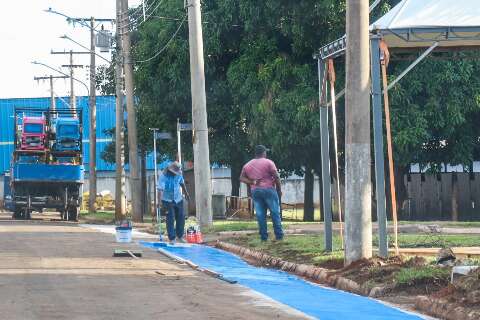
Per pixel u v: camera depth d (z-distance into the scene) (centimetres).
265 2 6297
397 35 2952
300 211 10619
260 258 3241
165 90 7275
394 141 5728
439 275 2256
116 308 1978
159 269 2856
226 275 2716
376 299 2192
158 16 7250
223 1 6694
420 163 6619
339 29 6066
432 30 2894
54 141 7931
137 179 7694
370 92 2881
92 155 10250
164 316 1870
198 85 5209
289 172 7775
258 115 6353
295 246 3297
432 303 1980
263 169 3672
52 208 7931
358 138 2647
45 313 1895
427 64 5756
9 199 9638
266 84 6241
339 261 2761
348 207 2647
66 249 3619
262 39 6494
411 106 5788
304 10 5997
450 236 3800
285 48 6612
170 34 7088
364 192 2648
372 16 5866
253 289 2369
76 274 2655
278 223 3681
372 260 2544
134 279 2547
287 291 2339
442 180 6731
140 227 6544
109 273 2695
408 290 2230
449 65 5756
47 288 2312
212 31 6750
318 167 6750
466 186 6706
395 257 2620
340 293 2311
